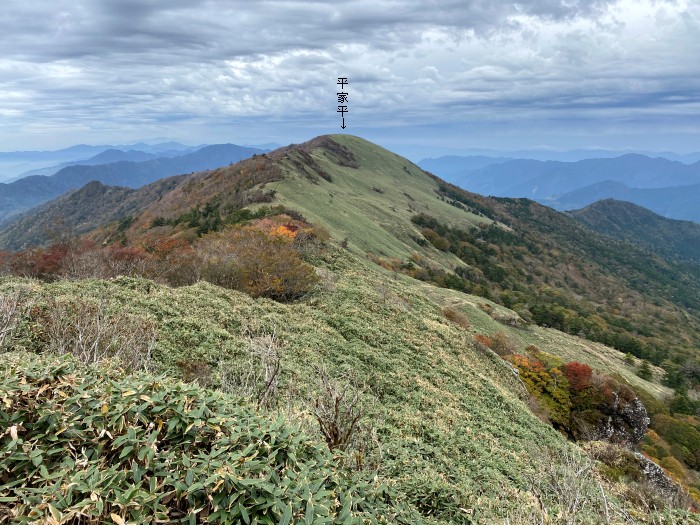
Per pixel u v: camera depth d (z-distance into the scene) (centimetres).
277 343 2012
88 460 483
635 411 4409
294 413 949
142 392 581
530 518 931
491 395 2653
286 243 4712
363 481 662
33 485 457
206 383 1329
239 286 3262
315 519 462
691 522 1009
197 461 485
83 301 1633
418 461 1253
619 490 1503
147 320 1773
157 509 434
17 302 1386
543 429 2566
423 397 2072
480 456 1587
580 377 4588
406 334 3089
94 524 422
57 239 5359
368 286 4241
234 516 433
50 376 589
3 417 506
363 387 1869
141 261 3984
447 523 957
